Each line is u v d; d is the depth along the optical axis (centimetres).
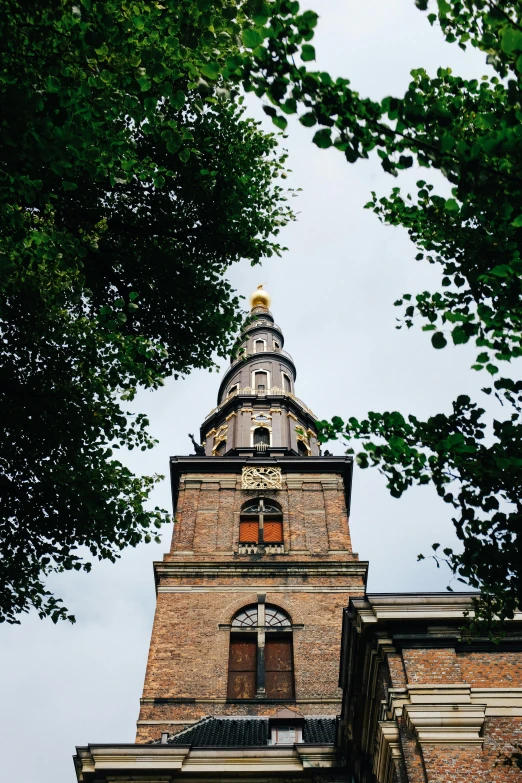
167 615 2883
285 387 4669
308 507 3434
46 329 1295
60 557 1440
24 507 1387
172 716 2531
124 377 1483
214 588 2992
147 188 1731
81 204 1622
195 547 3209
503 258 909
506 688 1535
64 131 1068
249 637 2864
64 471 1370
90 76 1156
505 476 945
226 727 2450
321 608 2930
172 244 1753
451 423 1016
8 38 1056
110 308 1583
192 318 1794
